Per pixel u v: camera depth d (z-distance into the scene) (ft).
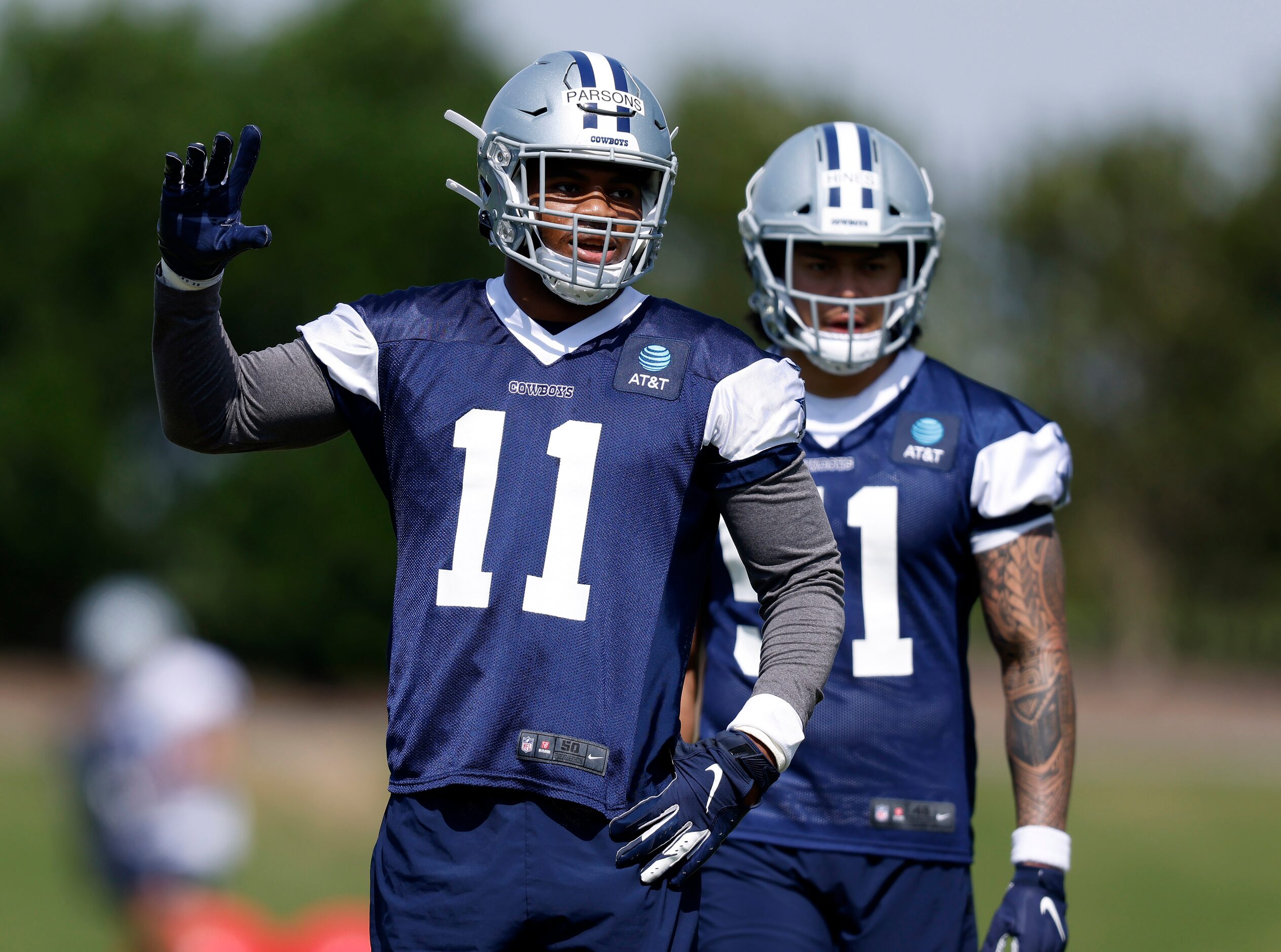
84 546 324.60
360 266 309.42
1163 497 350.64
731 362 27.96
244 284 308.19
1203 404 337.72
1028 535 39.37
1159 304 328.90
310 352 27.89
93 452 317.63
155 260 326.85
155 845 51.88
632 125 28.55
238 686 53.93
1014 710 39.14
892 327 41.37
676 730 27.48
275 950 52.11
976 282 343.46
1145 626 368.68
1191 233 336.49
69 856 109.50
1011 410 40.27
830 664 27.40
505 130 28.86
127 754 52.06
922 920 38.40
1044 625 39.11
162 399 27.07
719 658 39.40
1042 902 37.40
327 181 312.71
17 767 173.47
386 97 335.88
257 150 26.05
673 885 26.21
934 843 38.42
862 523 39.19
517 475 27.40
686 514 27.55
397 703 27.27
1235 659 440.04
